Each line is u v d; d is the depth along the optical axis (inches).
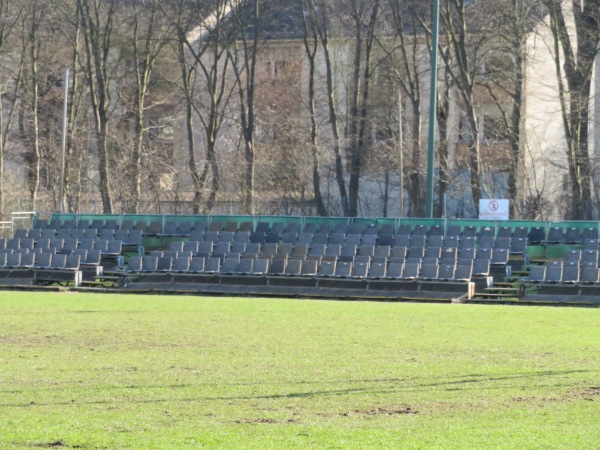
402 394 1491.1
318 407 1393.9
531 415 1332.4
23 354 1962.4
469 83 5285.4
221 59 7012.8
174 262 3998.5
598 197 5260.8
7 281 4124.0
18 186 6240.2
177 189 5659.5
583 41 5103.3
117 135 6220.5
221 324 2561.5
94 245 4377.5
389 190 6348.4
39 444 1168.2
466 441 1175.6
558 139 6505.9
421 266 3759.8
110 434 1219.2
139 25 6264.8
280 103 6624.0
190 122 5935.0
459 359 1873.8
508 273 3772.1
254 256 4030.5
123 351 2009.1
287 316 2802.7
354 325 2541.8
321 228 4360.2
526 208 5221.5
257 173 5880.9
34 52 6058.1
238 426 1266.0
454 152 6043.3
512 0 5241.1
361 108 5989.2
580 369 1734.7
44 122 6540.4
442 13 5369.1
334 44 6353.3
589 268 3494.1
